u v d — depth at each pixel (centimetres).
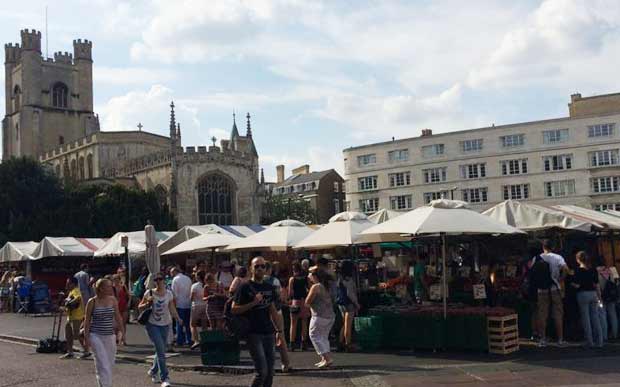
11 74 10756
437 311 1471
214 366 1398
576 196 7475
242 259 3847
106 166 8706
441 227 1415
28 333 2367
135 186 7338
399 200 8719
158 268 2181
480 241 2553
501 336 1377
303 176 12275
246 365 1396
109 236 6056
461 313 1443
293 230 2147
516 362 1277
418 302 1977
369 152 9012
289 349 1650
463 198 8194
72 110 10525
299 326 1734
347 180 9244
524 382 1080
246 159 7450
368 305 1792
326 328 1341
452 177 8288
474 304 1755
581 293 1466
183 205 6931
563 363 1245
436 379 1134
